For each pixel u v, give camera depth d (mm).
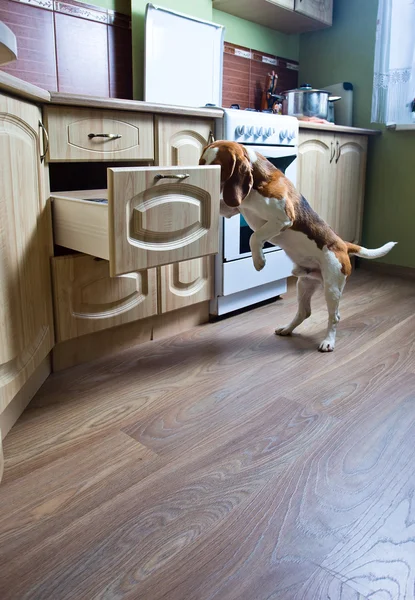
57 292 1510
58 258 1489
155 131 1727
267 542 919
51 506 1014
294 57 3219
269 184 1593
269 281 2318
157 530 949
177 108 1732
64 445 1229
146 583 831
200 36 2371
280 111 2934
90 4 2023
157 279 1832
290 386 1555
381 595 806
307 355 1798
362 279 2955
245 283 2186
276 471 1132
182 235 1355
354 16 2965
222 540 924
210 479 1103
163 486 1078
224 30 2477
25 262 1302
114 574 849
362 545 914
